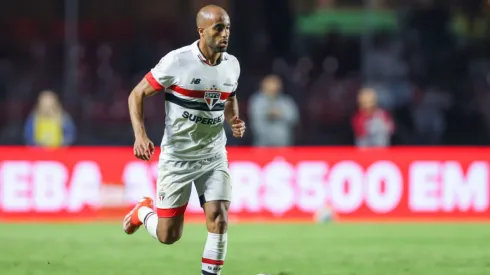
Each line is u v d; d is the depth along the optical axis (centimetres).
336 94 6888
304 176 4944
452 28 7069
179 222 2497
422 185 4944
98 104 6725
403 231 4438
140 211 2653
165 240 2517
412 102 6888
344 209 4947
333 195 4950
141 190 4919
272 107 5616
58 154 4900
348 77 6944
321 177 4944
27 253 3594
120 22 7019
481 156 4950
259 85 6894
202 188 2444
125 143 6656
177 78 2350
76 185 4903
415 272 3130
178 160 2428
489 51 7044
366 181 4947
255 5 6975
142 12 7038
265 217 4941
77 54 6831
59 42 6988
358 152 4947
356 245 3894
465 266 3278
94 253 3597
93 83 6862
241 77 6881
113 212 4922
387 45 7000
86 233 4303
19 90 6888
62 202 4897
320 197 4947
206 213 2423
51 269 3172
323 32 6994
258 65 6938
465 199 4950
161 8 7050
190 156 2422
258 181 4941
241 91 6850
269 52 6962
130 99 2380
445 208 4947
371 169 4947
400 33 7012
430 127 6862
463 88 6950
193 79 2347
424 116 6869
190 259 3428
